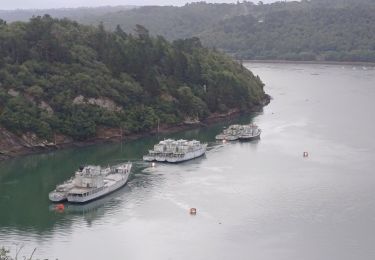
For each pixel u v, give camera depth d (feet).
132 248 494.59
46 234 522.88
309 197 605.73
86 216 567.18
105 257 477.36
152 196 620.08
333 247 489.67
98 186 619.67
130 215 568.00
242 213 566.77
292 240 504.84
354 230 522.47
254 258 472.85
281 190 630.33
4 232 526.16
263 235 516.32
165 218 558.15
